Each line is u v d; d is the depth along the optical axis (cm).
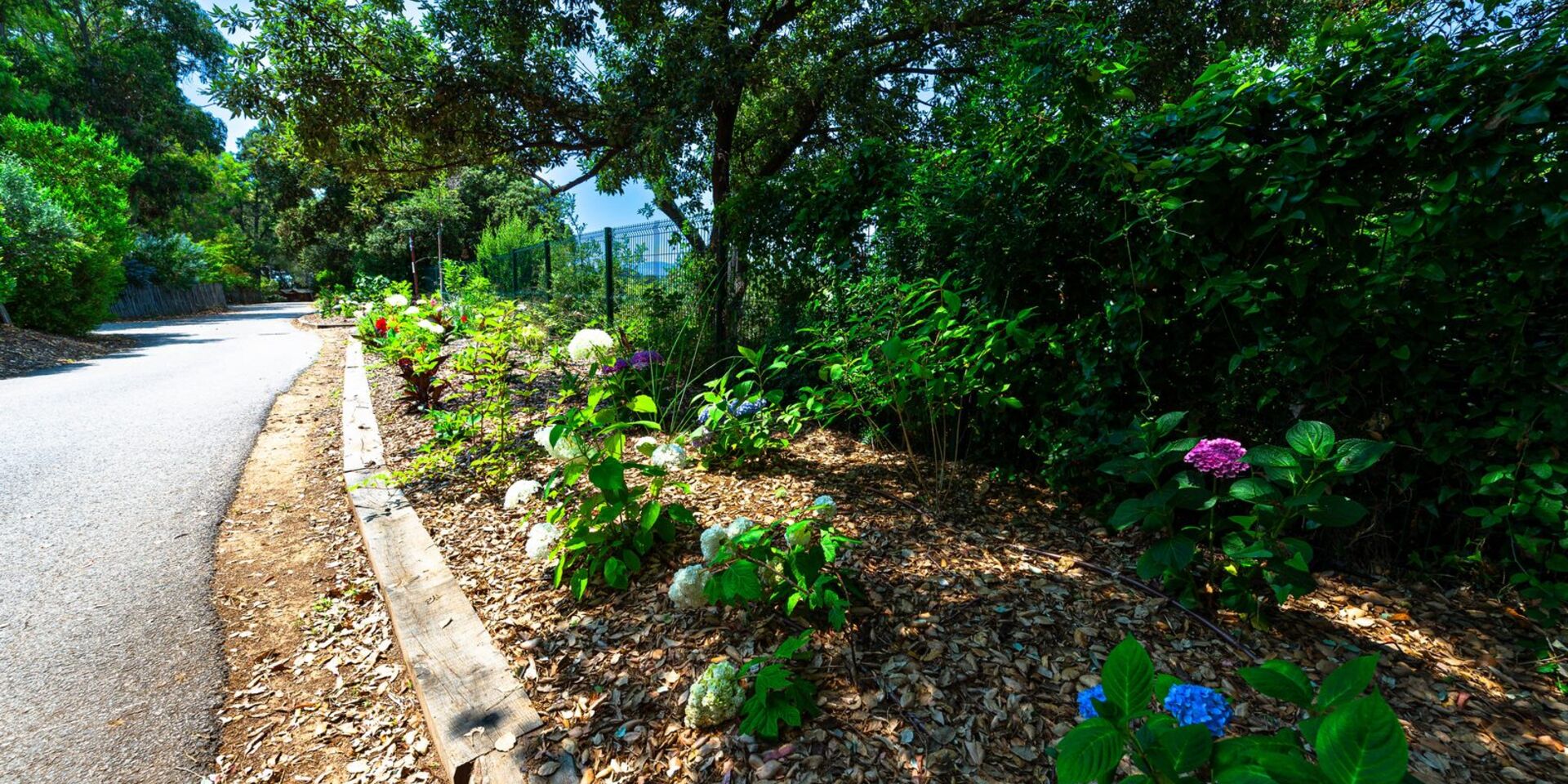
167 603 259
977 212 306
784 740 160
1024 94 277
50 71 2402
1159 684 107
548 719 174
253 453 457
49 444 472
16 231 1089
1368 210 205
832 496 307
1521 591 192
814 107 869
